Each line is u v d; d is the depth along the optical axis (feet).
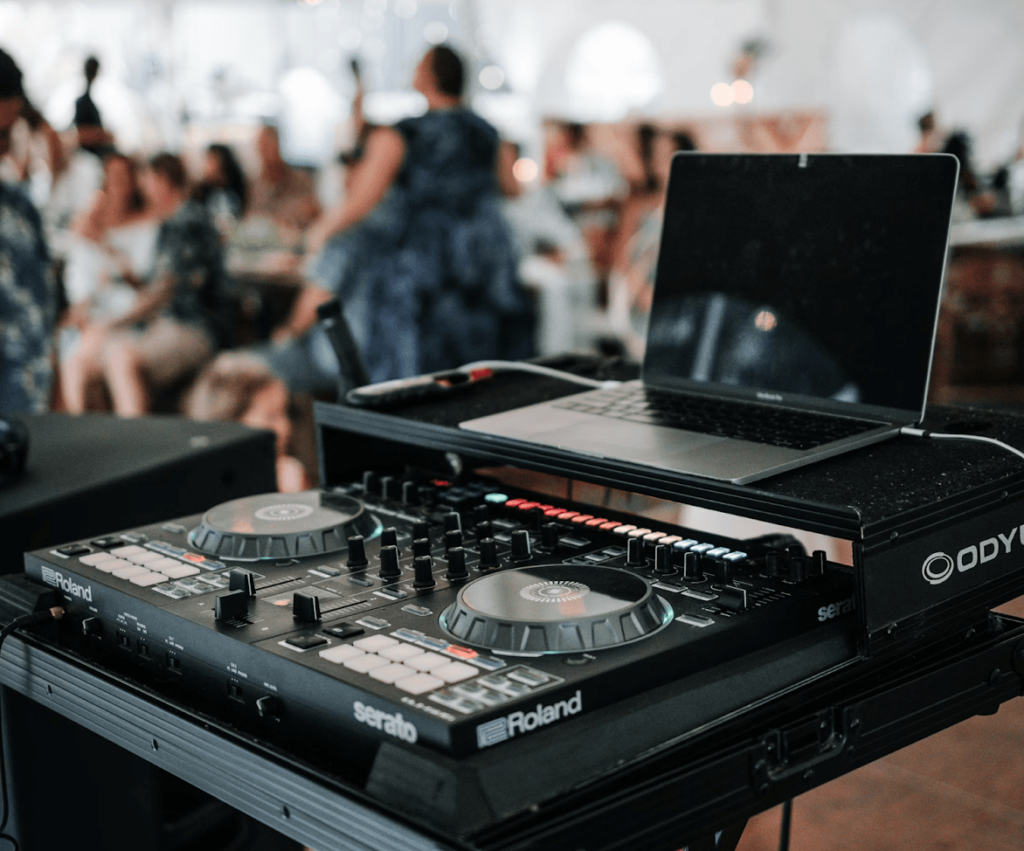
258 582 2.89
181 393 13.41
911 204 3.29
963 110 18.11
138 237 13.16
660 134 15.71
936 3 18.04
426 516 3.44
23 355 9.36
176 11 17.39
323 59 19.04
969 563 2.89
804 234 3.56
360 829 2.11
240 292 14.60
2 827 3.72
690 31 19.30
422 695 2.19
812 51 18.89
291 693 2.41
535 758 2.10
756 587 2.80
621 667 2.32
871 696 2.63
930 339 3.23
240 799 2.43
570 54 19.83
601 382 4.22
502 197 12.26
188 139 15.66
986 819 5.24
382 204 11.66
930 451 3.15
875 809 5.41
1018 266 16.65
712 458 3.02
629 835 2.14
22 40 16.33
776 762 2.45
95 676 2.85
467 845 1.92
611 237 15.58
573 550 3.08
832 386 3.47
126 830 4.17
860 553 2.59
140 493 4.56
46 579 3.18
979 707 2.96
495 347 12.42
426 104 11.71
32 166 13.33
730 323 3.78
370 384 4.26
